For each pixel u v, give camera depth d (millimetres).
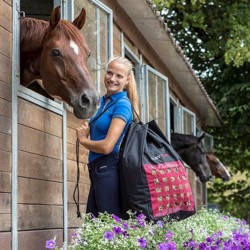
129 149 5543
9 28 5336
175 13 20250
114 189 5578
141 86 10602
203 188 19312
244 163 21594
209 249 5594
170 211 5586
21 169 5465
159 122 11523
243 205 21891
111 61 5742
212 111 17906
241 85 18547
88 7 7289
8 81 5250
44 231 5910
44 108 6023
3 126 5102
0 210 4996
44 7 8617
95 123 5676
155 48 11961
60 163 6402
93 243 5191
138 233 5281
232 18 18125
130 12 9797
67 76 5363
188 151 13875
